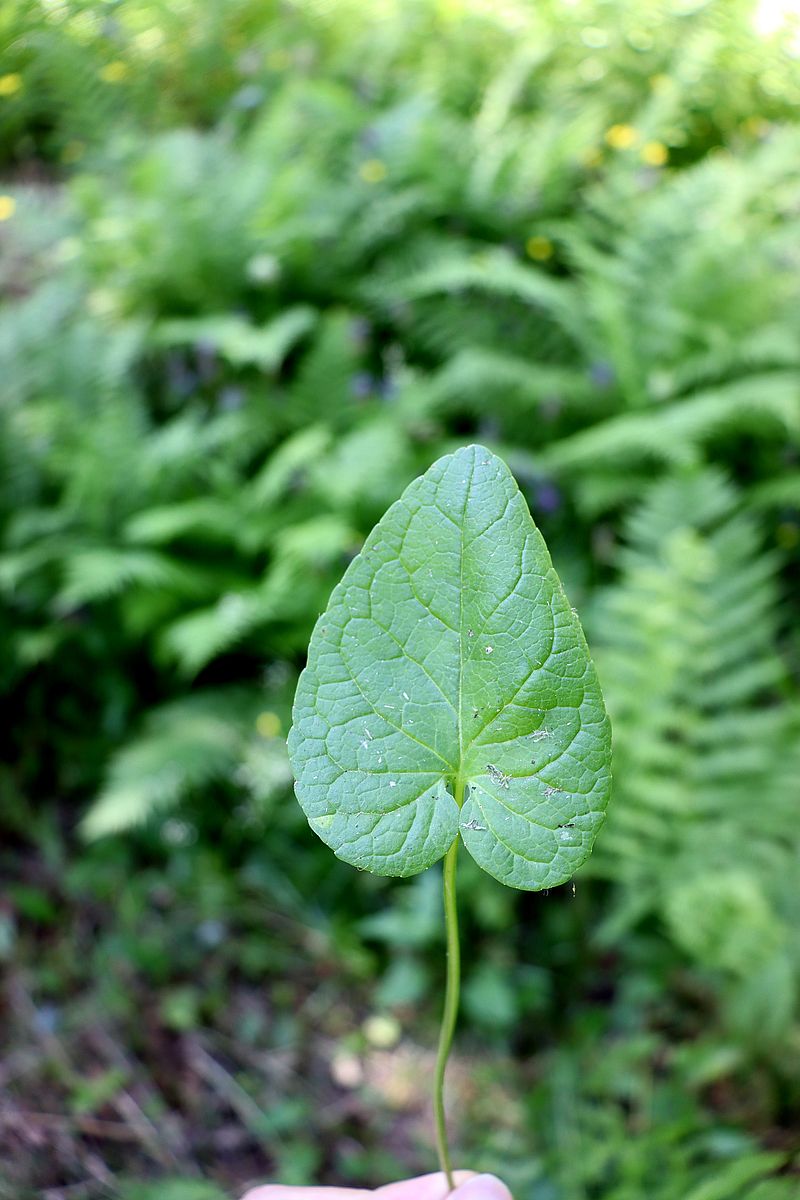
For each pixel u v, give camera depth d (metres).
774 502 1.63
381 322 1.95
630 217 1.98
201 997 1.25
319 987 1.30
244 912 1.36
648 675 1.26
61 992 1.21
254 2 1.76
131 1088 1.13
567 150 1.97
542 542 0.36
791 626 1.58
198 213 1.83
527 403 1.78
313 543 1.44
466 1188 0.52
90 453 1.61
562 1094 1.12
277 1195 0.55
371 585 0.36
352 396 1.77
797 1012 1.09
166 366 1.88
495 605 0.36
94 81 1.26
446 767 0.37
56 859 1.37
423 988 1.27
